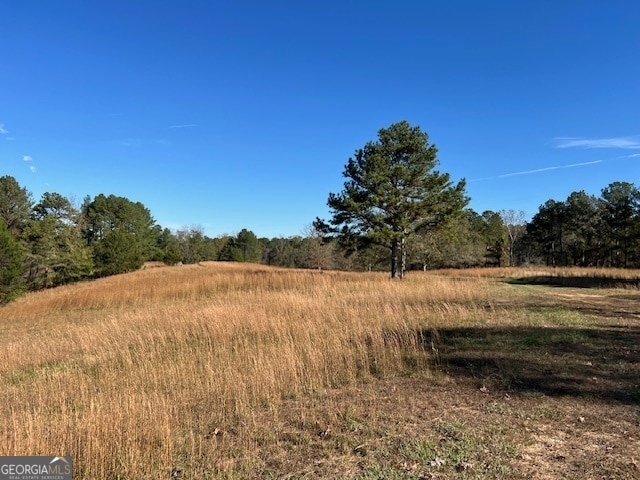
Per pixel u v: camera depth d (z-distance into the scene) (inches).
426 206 927.0
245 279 979.3
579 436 157.6
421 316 417.1
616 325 362.0
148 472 140.5
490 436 159.5
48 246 1440.7
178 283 985.5
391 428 169.9
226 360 277.3
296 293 637.9
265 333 359.6
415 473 133.9
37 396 229.8
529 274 1125.1
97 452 144.9
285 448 157.0
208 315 427.2
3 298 788.6
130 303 780.6
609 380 219.5
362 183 949.2
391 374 246.1
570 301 533.6
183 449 158.2
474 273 1250.6
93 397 213.6
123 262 1740.9
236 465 144.8
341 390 223.1
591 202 2267.5
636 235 1871.3
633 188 2023.9
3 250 773.9
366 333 335.9
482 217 2564.0
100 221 2842.0
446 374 242.5
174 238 3476.9
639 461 137.1
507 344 300.8
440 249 1540.4
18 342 435.8
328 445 157.4
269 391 214.5
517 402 195.0
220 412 195.0
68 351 368.5
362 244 987.9
